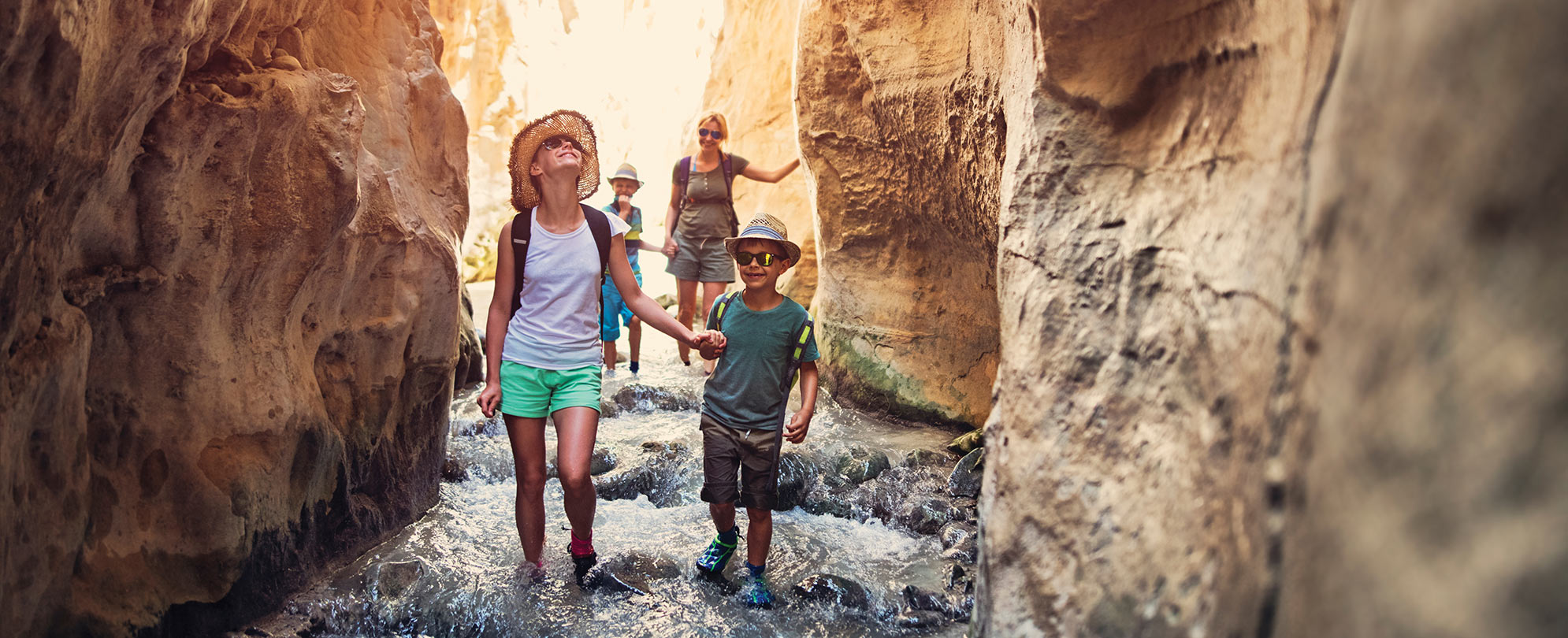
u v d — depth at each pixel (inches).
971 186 211.0
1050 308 84.5
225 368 121.1
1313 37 48.5
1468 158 25.8
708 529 167.0
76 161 87.4
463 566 145.2
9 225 79.4
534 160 135.3
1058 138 90.5
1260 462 43.1
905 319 248.2
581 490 134.7
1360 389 31.3
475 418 222.4
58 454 94.3
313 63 146.6
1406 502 27.5
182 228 111.7
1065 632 65.4
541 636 126.6
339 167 130.3
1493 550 23.7
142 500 112.0
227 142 114.8
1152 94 83.0
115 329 109.4
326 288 141.4
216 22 107.3
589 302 137.6
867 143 243.8
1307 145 45.4
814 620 134.0
